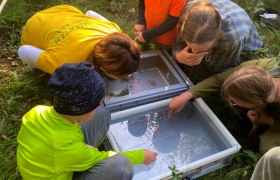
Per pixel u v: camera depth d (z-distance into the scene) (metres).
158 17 2.20
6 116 2.01
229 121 2.10
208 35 1.69
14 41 2.42
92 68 1.26
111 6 2.84
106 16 2.74
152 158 1.61
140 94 1.98
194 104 2.02
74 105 1.22
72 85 1.20
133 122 1.95
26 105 2.08
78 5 2.77
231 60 2.03
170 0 2.09
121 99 1.93
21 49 2.04
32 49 1.99
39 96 2.13
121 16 2.79
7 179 1.75
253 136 1.93
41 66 1.93
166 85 2.15
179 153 1.88
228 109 2.13
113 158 1.45
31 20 2.09
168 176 1.62
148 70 2.24
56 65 1.84
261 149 1.78
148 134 1.95
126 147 1.88
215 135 1.90
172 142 1.93
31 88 2.13
